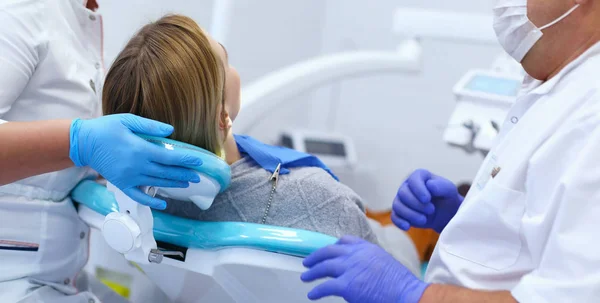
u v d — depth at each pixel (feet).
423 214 4.71
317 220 3.86
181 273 3.89
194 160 3.31
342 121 12.13
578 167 2.92
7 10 3.79
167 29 3.67
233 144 4.15
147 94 3.56
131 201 3.42
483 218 3.50
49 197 4.27
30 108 4.08
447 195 4.72
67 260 4.50
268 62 11.17
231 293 3.89
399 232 7.32
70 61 4.27
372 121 11.71
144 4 8.11
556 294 2.84
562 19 3.47
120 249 3.44
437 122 10.95
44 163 3.38
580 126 3.08
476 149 6.26
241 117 6.38
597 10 3.42
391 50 11.48
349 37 12.07
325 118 12.34
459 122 6.11
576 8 3.42
